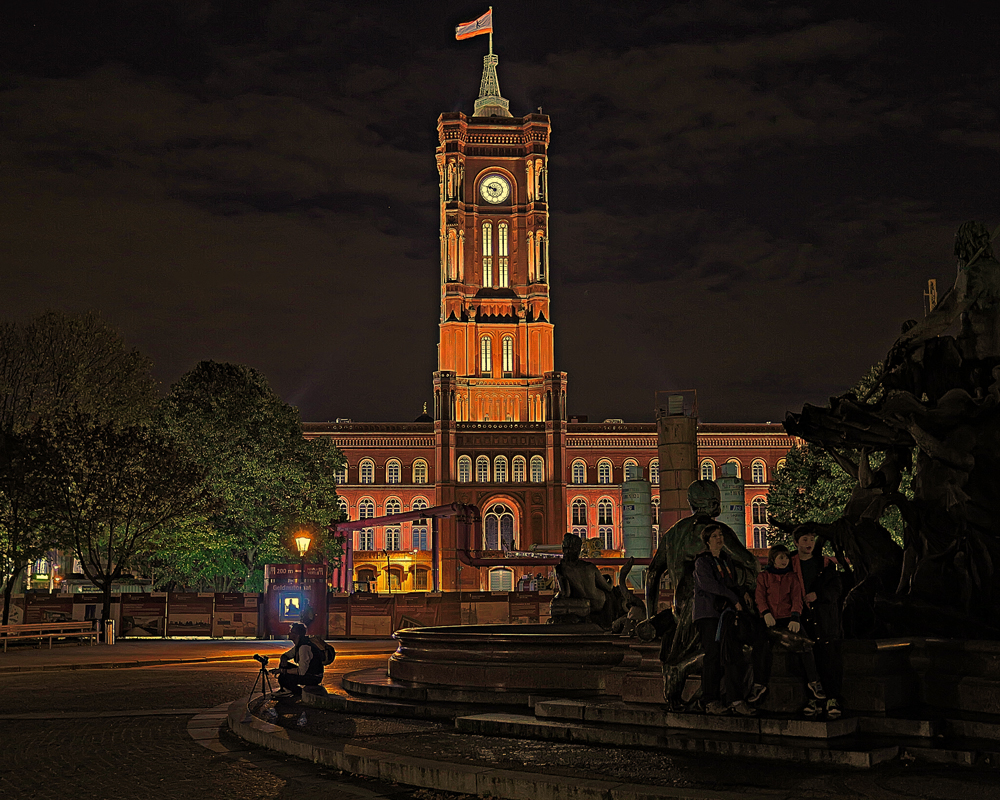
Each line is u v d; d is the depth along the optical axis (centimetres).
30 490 3947
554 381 11000
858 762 834
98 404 4628
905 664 1016
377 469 10844
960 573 1191
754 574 998
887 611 1214
